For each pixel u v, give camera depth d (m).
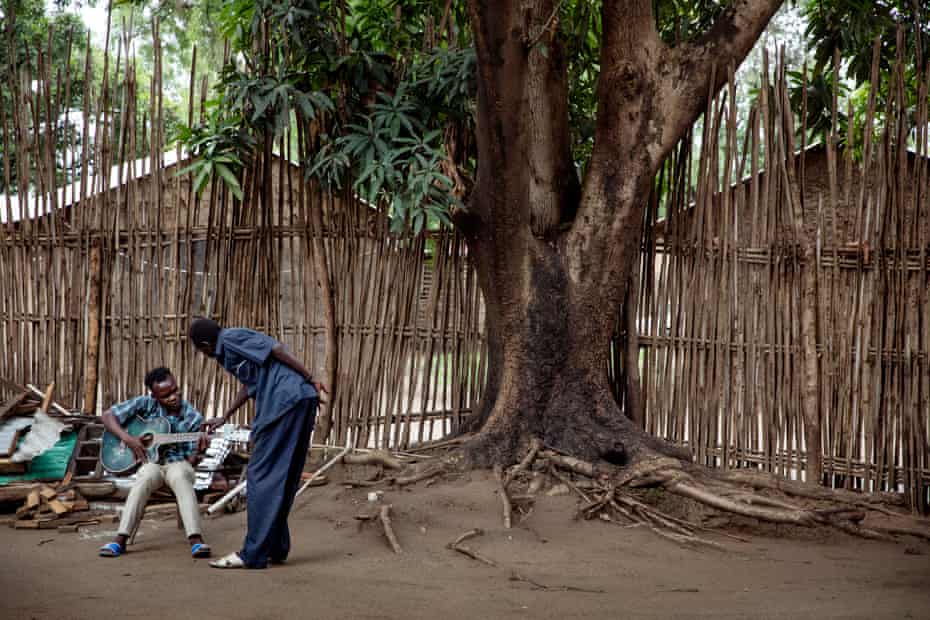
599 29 8.95
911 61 8.65
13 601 3.75
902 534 6.23
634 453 6.97
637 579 4.70
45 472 6.79
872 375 7.18
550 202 7.37
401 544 5.47
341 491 6.80
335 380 7.95
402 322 7.93
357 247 8.02
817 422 7.23
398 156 7.59
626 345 7.80
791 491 6.76
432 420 7.90
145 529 5.91
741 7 7.24
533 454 6.95
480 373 7.92
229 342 4.84
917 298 7.09
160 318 7.91
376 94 7.90
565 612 3.67
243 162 7.81
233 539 5.56
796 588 4.41
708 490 6.50
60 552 5.11
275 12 7.45
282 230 8.01
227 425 6.95
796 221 7.34
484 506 6.25
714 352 7.53
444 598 4.00
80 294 7.97
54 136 7.99
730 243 7.50
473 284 7.92
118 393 7.96
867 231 7.27
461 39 8.58
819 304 7.30
